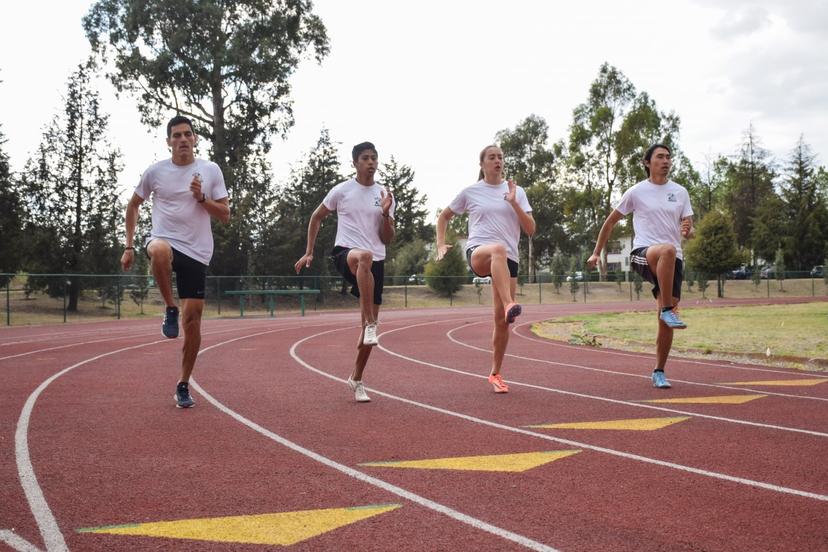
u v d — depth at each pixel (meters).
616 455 4.11
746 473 3.69
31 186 28.12
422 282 52.94
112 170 29.23
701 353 10.56
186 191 5.91
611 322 18.86
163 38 34.06
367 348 6.12
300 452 4.21
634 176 52.78
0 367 9.22
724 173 81.69
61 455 4.15
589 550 2.54
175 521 2.91
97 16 34.19
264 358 10.40
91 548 2.59
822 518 2.92
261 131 36.25
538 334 16.08
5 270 26.88
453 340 14.12
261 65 34.00
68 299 28.06
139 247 33.81
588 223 65.69
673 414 5.52
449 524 2.85
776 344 11.15
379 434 4.75
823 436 4.65
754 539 2.66
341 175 37.75
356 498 3.24
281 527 2.82
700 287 46.00
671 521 2.88
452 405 5.99
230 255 34.25
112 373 8.46
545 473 3.69
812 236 65.00
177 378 7.95
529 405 5.98
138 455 4.14
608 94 53.03
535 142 69.69
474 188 6.90
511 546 2.58
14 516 2.99
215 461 3.99
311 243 6.58
